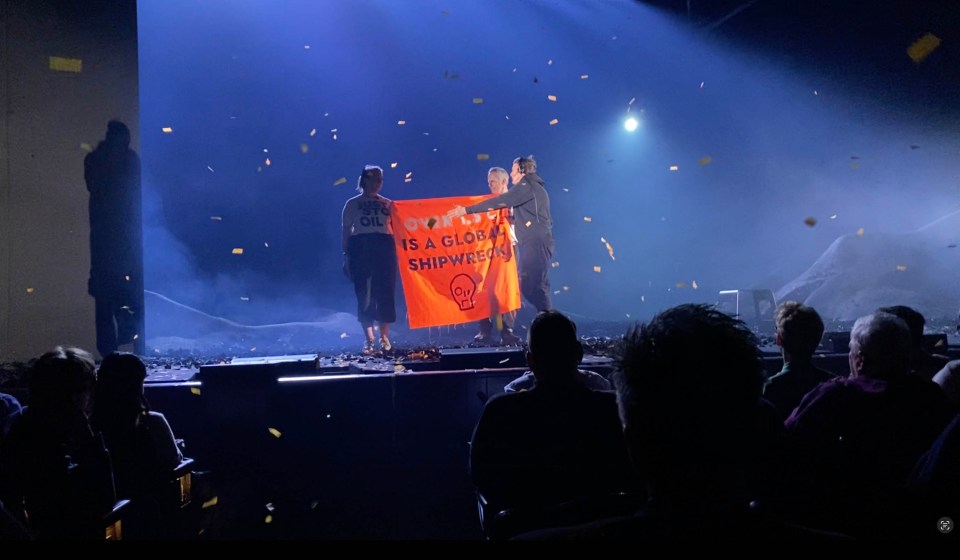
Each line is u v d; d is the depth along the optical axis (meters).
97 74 8.08
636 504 2.60
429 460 6.45
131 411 4.21
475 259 8.78
